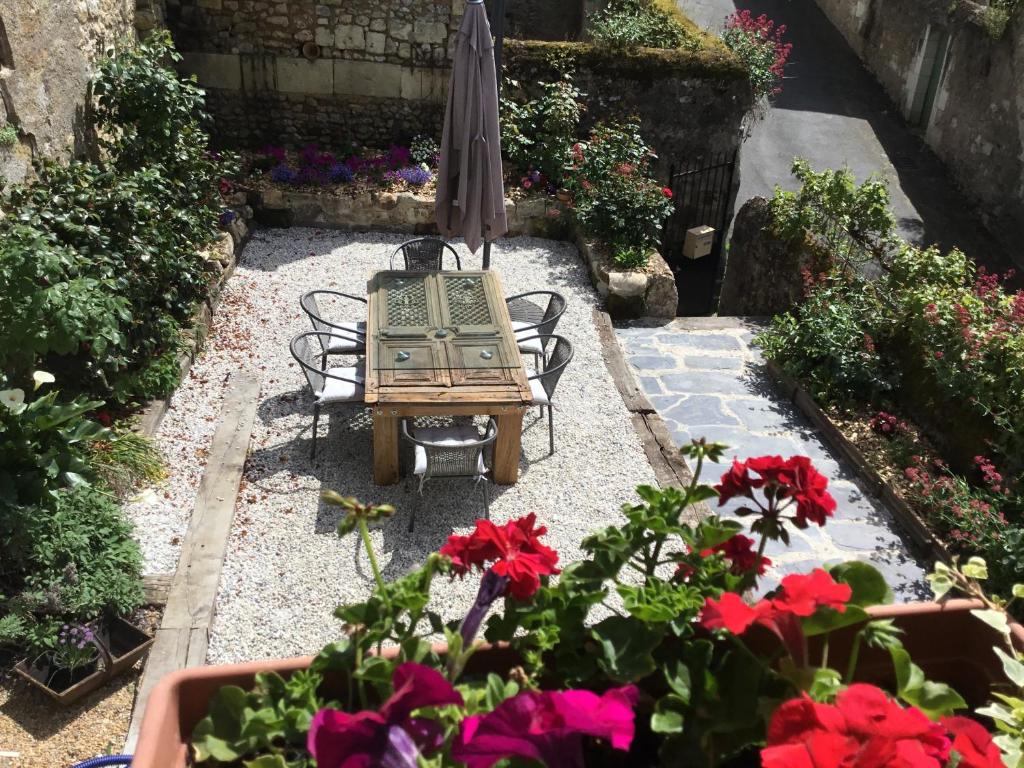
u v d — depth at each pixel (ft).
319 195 27.78
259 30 28.96
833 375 21.35
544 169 29.45
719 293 34.37
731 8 60.85
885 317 22.25
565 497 17.70
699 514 17.15
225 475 17.28
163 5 28.12
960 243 40.91
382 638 5.06
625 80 30.66
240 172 28.12
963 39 44.29
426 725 4.04
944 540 17.24
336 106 30.37
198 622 13.92
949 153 45.47
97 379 17.83
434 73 29.94
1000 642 5.92
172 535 15.80
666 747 4.89
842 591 4.41
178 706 5.28
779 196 26.76
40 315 15.37
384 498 17.24
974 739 4.22
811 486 5.66
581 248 27.58
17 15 18.39
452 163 21.59
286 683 4.98
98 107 22.70
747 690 4.88
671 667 5.25
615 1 34.96
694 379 22.56
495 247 28.12
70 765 11.71
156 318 19.67
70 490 14.71
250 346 21.91
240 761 5.15
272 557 15.62
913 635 6.06
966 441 18.92
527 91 30.63
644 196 26.45
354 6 28.76
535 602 5.55
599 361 22.49
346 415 19.63
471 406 16.51
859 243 24.95
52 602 13.25
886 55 52.44
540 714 3.86
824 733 3.73
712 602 4.50
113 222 18.93
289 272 25.58
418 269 23.15
